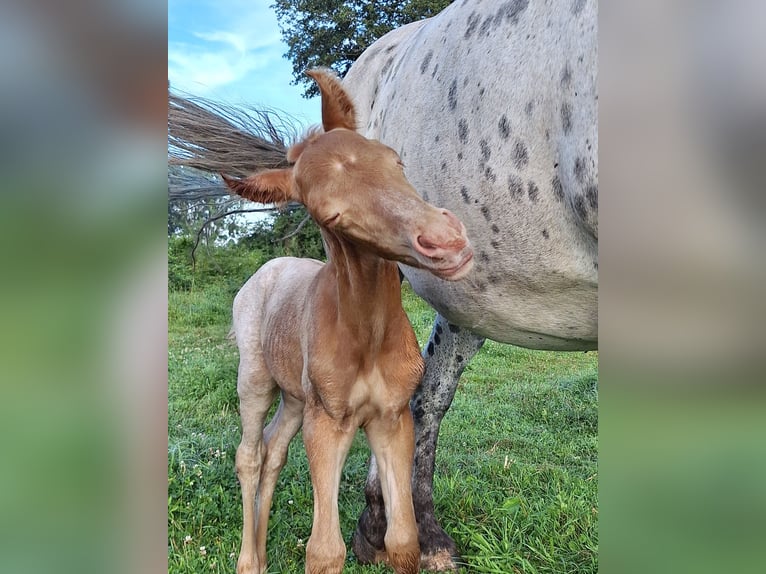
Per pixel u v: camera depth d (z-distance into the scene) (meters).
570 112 1.16
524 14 1.32
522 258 1.37
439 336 1.85
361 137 1.23
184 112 2.42
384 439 1.45
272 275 1.97
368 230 1.13
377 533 1.82
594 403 3.30
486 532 1.93
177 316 4.95
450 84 1.50
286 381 1.70
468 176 1.41
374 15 7.86
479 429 2.95
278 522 2.03
